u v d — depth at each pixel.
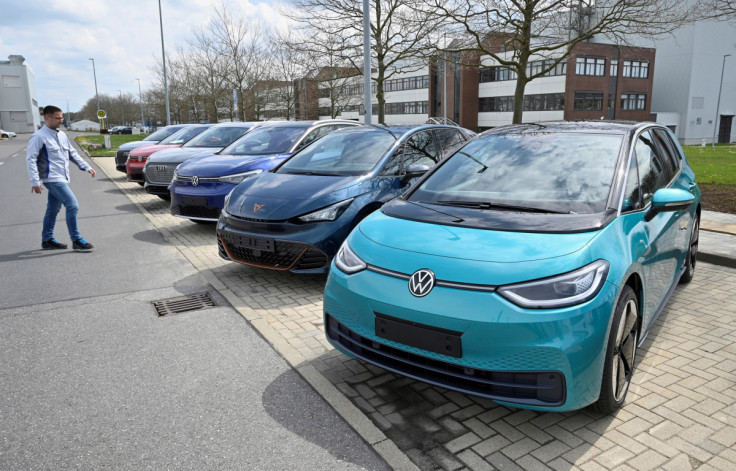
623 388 2.83
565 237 2.70
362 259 2.94
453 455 2.49
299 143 7.93
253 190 5.34
